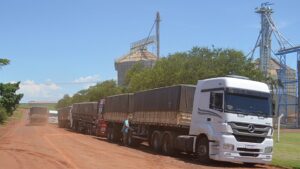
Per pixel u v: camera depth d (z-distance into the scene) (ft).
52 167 58.95
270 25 295.69
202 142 70.85
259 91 69.05
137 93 107.34
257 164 73.10
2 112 287.07
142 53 327.67
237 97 67.72
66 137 139.44
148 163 66.90
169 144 83.66
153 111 94.07
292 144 117.70
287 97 314.14
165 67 161.48
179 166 64.13
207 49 151.43
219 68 140.77
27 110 595.06
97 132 153.48
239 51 147.13
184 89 81.87
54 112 349.20
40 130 199.82
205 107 71.20
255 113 67.51
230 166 67.82
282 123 305.53
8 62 196.44
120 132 124.57
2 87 291.58
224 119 66.64
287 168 68.39
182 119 80.74
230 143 65.67
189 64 147.95
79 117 200.54
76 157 72.64
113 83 315.58
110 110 132.57
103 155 78.13
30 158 70.69
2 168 57.67
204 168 62.75
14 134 156.97
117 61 342.44
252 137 67.10
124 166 61.72
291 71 317.42
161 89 91.04
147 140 97.09
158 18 202.49
